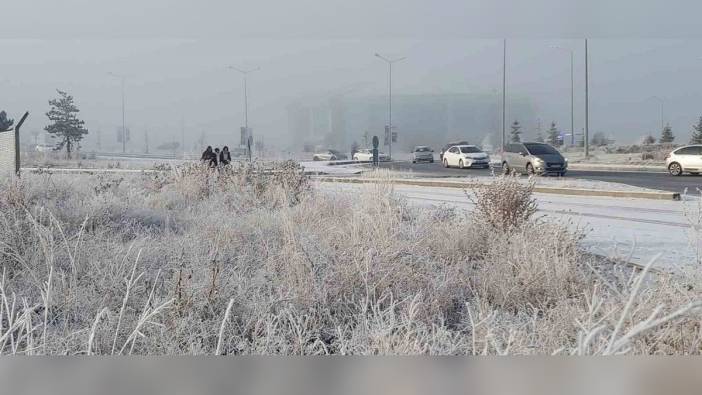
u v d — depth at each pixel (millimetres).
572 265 6199
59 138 48688
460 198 18281
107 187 12523
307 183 13906
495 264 6527
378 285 5754
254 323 5027
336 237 7531
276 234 8391
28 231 7262
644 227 11219
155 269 6668
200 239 7953
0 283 4902
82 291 5688
